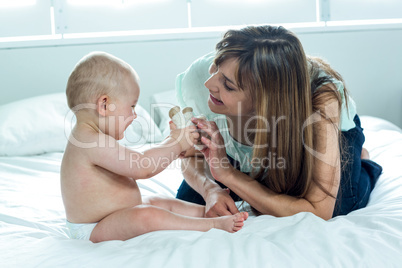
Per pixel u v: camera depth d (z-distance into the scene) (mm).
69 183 1247
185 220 1178
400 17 3312
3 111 2699
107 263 930
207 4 3254
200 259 923
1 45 3158
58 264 950
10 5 3168
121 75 1306
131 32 3279
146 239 1077
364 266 905
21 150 2539
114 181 1265
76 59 3205
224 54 1209
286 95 1191
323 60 1431
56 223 1439
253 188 1249
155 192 1756
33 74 3205
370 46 3322
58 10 3186
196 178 1523
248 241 992
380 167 1642
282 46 1199
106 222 1213
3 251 1059
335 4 3303
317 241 1001
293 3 3275
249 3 3262
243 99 1239
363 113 3391
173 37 3223
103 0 3205
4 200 1648
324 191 1214
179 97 1653
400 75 3355
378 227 1083
